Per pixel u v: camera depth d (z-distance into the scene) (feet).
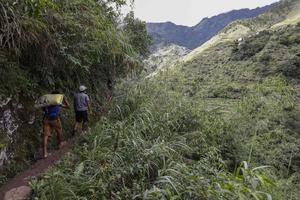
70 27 32.48
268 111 59.47
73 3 33.63
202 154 31.30
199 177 19.63
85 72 39.73
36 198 18.10
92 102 42.98
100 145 26.73
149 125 31.78
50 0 26.91
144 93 42.70
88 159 23.54
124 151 24.16
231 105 59.31
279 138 62.39
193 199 18.21
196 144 34.42
